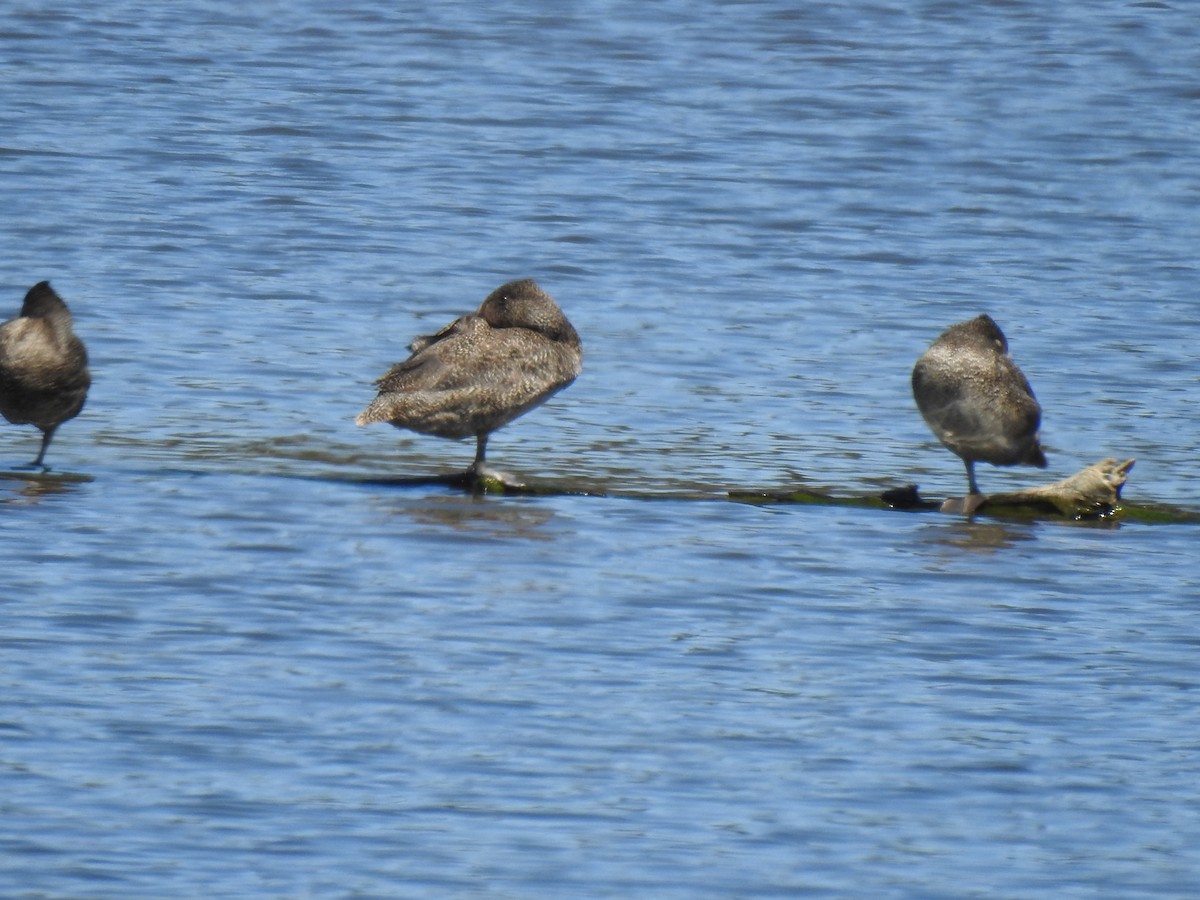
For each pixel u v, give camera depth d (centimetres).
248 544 1555
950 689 1303
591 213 2941
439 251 2712
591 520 1667
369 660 1316
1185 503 1792
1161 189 3173
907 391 2170
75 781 1118
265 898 999
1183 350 2339
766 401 2114
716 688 1292
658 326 2397
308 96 3566
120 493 1691
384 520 1641
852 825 1105
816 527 1669
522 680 1292
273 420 1984
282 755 1164
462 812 1101
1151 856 1077
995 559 1588
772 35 4116
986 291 2598
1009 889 1036
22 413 1752
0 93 3450
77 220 2750
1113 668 1348
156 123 3325
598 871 1039
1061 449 1967
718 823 1101
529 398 1770
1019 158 3331
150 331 2278
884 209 3022
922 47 4050
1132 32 4169
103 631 1350
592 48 4000
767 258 2742
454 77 3753
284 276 2559
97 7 4147
